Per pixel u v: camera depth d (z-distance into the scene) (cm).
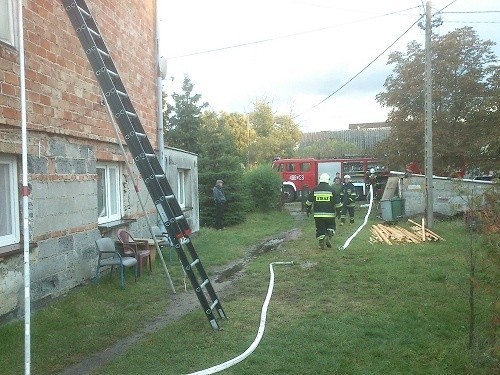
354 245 1224
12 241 658
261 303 718
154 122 1235
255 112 4941
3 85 626
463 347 527
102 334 601
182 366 490
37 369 495
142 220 1125
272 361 495
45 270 714
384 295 747
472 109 2162
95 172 888
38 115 706
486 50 2228
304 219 2105
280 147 4578
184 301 763
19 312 645
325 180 1197
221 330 595
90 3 884
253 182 2370
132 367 489
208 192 1986
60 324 629
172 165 1352
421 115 2256
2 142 627
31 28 695
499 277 456
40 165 712
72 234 796
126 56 1059
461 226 1474
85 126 854
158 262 1048
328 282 834
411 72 2270
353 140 4906
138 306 723
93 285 831
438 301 704
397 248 1160
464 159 2162
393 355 514
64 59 786
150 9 1216
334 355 512
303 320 625
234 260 1135
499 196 467
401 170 2377
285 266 995
